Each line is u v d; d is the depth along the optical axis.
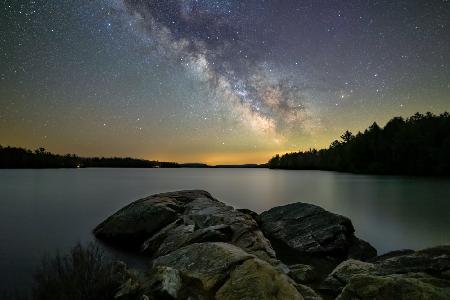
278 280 7.74
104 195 52.25
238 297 7.12
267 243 15.20
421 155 106.44
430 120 117.94
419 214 34.56
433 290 6.62
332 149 182.25
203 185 87.94
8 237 20.16
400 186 73.50
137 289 7.61
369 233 24.72
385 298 6.66
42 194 53.09
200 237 14.41
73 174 155.75
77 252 8.78
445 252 9.27
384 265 9.72
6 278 12.45
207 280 7.87
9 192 56.31
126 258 15.18
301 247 16.53
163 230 17.09
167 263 9.44
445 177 99.31
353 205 42.62
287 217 20.05
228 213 17.77
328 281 10.28
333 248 15.99
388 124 131.00
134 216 18.89
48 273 8.30
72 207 36.00
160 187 76.00
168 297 7.33
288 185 85.81
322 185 82.50
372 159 128.50
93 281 7.70
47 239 19.56
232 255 8.69
